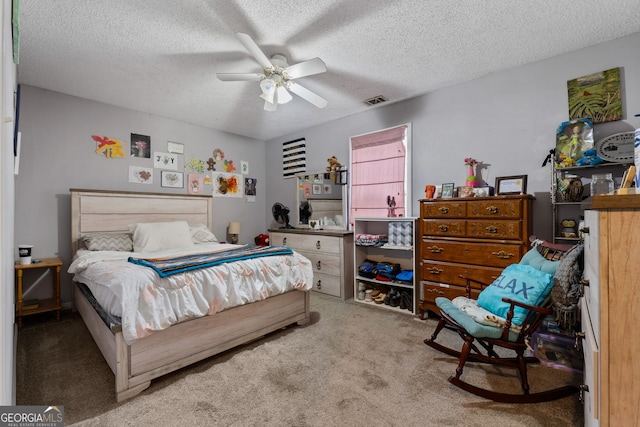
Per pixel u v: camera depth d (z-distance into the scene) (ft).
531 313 5.69
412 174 11.32
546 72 8.49
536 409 5.22
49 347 7.64
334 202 13.80
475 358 6.63
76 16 6.52
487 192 8.98
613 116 7.45
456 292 8.81
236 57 8.29
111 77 9.46
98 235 10.49
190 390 5.80
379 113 12.30
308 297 9.34
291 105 11.99
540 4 6.27
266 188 17.26
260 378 6.20
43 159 10.35
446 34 7.32
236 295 7.14
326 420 4.96
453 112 10.27
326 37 7.41
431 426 4.81
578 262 5.30
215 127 14.84
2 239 1.93
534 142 8.67
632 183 3.40
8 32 3.06
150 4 6.18
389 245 10.91
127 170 12.18
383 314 10.20
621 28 7.08
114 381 6.09
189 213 13.62
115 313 5.87
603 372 2.76
